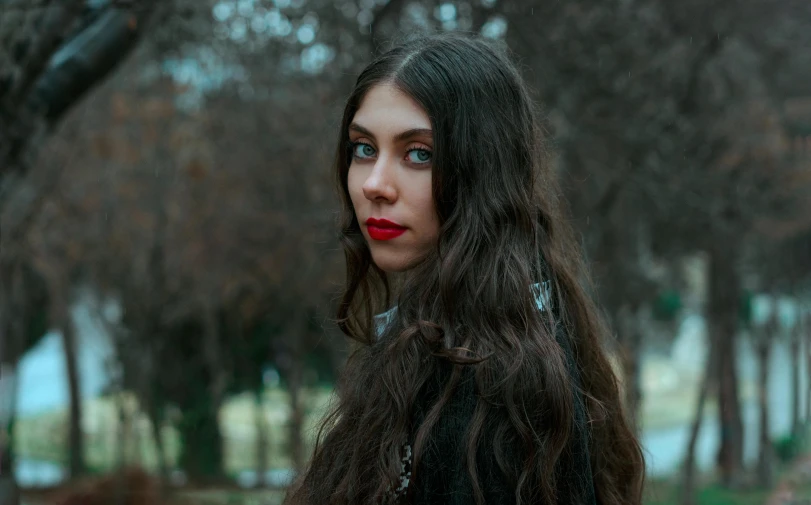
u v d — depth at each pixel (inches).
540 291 54.7
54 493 490.6
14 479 136.2
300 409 479.8
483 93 52.7
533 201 56.1
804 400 473.1
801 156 378.6
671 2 247.9
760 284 510.6
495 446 47.5
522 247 53.5
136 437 522.9
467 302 51.0
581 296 62.8
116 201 434.0
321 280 416.8
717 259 446.6
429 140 51.8
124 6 115.6
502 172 52.9
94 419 670.5
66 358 539.2
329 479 53.3
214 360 513.7
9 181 117.9
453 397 49.3
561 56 214.1
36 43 106.7
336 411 57.4
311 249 396.2
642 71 245.8
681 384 850.1
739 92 324.2
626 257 405.7
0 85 109.4
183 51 288.8
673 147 285.6
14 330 405.7
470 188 52.2
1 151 114.3
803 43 315.6
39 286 506.3
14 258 253.4
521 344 49.8
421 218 52.6
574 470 50.6
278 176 379.2
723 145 317.7
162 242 459.5
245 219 419.2
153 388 542.0
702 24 256.7
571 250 69.8
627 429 65.2
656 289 465.7
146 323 513.3
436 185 51.7
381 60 54.2
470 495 47.3
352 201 56.9
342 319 63.4
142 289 494.6
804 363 490.0
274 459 580.1
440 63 52.3
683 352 867.4
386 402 51.3
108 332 522.6
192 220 428.5
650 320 619.2
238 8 214.2
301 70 249.8
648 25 242.1
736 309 468.4
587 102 232.4
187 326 546.9
